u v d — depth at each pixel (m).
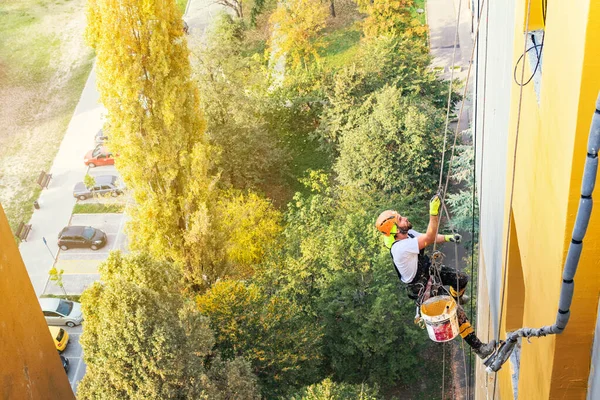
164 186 27.53
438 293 8.85
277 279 26.52
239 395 21.30
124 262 22.61
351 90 35.34
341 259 25.36
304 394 22.30
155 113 26.17
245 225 31.34
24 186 40.44
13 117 45.62
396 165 31.14
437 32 44.59
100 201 38.50
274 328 24.66
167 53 25.23
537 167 7.20
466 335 8.70
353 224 26.08
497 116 11.50
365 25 41.56
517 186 8.99
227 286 24.97
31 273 35.12
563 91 5.75
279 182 37.31
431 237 8.66
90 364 21.61
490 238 13.09
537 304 7.34
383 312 24.78
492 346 8.56
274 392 24.66
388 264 25.23
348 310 25.19
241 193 34.78
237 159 34.88
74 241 35.62
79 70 48.91
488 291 14.38
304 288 26.20
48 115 45.50
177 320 20.72
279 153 36.50
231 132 35.03
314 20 41.62
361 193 30.20
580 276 5.93
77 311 31.27
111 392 20.30
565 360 6.50
